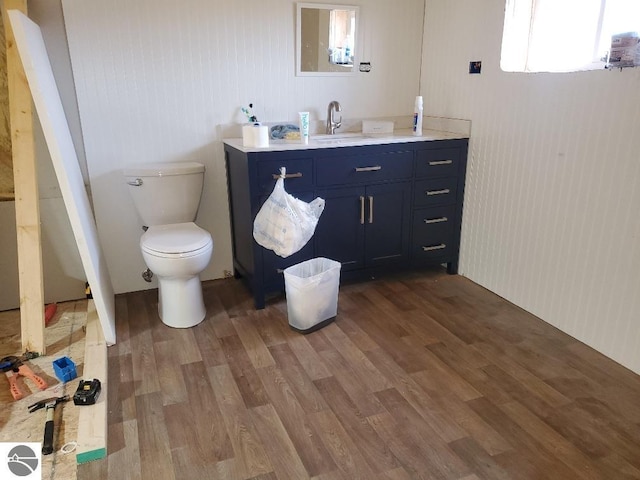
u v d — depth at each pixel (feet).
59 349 7.55
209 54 9.07
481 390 6.59
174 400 6.40
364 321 8.48
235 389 6.63
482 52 8.96
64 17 8.04
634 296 6.84
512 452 5.50
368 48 10.24
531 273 8.58
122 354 7.47
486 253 9.62
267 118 9.87
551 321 8.30
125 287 9.71
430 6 10.21
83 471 5.25
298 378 6.86
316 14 9.59
